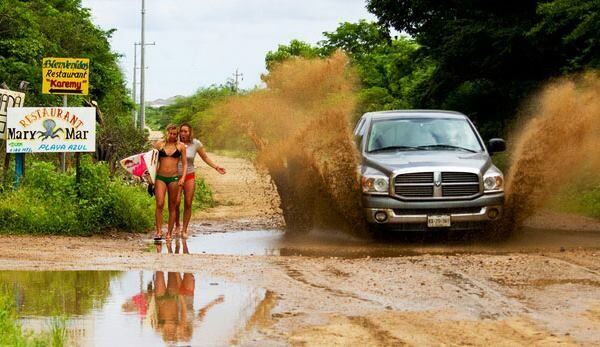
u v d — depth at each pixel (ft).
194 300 37.17
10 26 131.75
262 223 74.64
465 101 124.26
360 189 58.44
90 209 63.36
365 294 38.29
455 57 116.06
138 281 41.78
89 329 31.73
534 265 45.16
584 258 47.70
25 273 44.06
